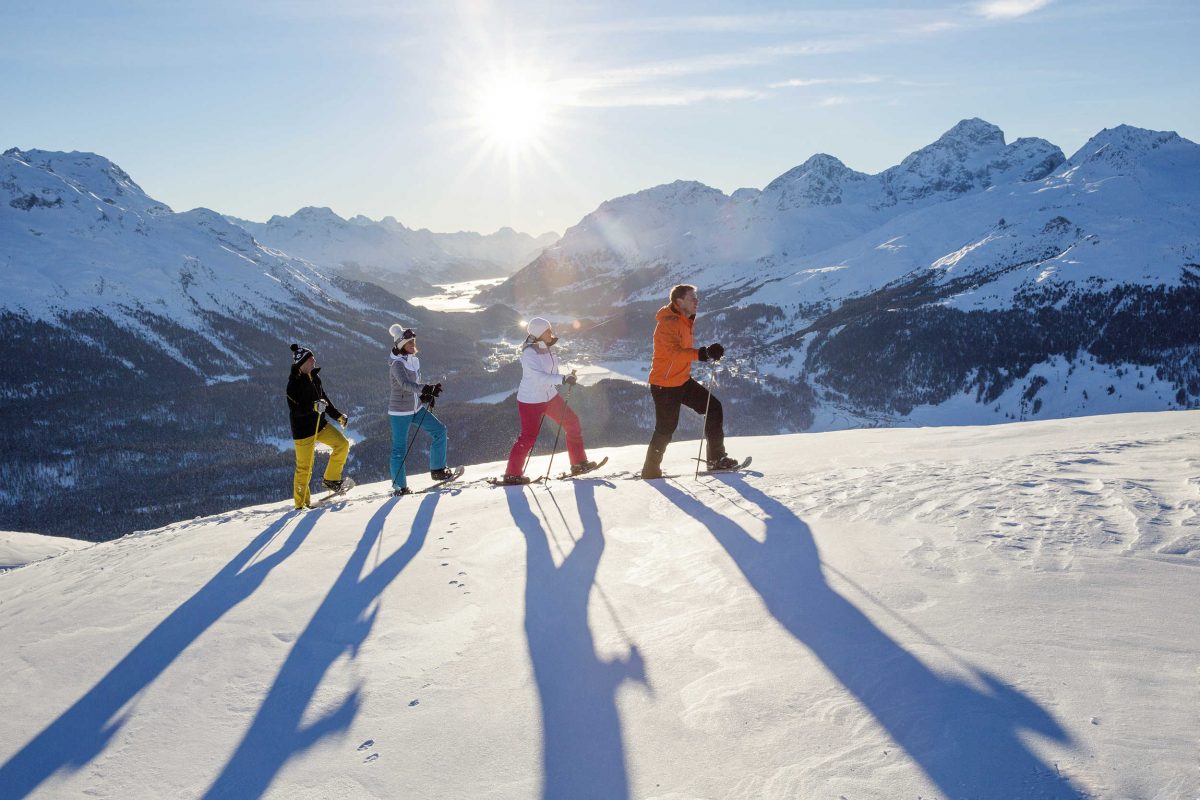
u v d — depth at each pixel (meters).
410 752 2.63
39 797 2.71
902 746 2.12
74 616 4.70
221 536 6.57
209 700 3.30
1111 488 4.27
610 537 5.06
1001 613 2.84
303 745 2.80
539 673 3.11
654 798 2.15
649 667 2.99
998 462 5.80
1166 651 2.33
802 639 2.97
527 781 2.35
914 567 3.53
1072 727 2.01
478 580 4.46
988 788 1.85
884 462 6.88
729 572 3.95
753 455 8.55
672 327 6.92
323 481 8.55
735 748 2.31
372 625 3.94
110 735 3.11
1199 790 1.65
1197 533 3.30
